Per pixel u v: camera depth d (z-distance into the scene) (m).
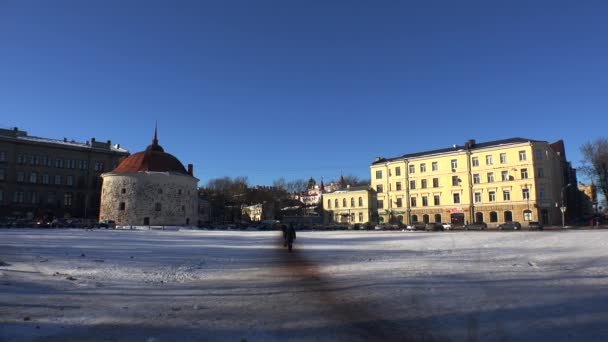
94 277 14.19
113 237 38.00
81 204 98.31
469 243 28.31
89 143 106.44
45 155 95.31
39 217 88.88
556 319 7.79
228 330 7.43
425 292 10.68
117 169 79.81
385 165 77.50
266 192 114.50
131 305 9.69
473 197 66.56
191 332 7.33
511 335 6.89
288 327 7.62
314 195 132.88
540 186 61.28
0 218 81.56
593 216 71.69
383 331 7.31
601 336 6.70
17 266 16.02
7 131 92.50
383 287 11.52
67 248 24.88
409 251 23.52
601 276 12.66
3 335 7.12
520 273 13.73
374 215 78.56
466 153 67.62
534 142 61.94
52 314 8.73
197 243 31.94
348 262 18.44
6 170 89.69
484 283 11.83
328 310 8.95
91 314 8.75
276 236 42.84
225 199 114.62
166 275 14.87
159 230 59.94
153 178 75.62
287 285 12.39
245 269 16.58
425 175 71.94
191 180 81.44
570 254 19.45
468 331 7.20
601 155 64.56
